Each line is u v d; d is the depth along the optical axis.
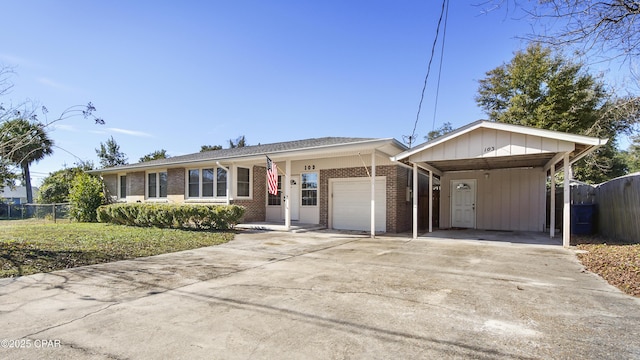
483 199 12.99
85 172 19.94
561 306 3.87
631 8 5.38
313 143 13.10
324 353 2.72
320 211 13.26
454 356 2.67
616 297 4.20
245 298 4.18
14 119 8.33
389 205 11.82
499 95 24.23
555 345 2.86
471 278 5.19
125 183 19.08
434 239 9.82
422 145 9.25
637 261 5.69
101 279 5.10
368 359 2.62
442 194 13.80
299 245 8.65
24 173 30.14
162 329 3.22
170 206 12.49
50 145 9.31
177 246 8.30
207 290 4.53
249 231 11.70
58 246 7.82
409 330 3.18
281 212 14.48
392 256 7.10
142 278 5.18
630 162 21.62
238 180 13.77
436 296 4.25
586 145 7.76
